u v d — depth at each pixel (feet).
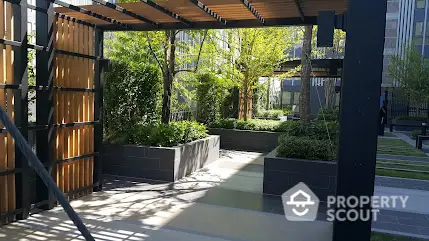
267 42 38.86
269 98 73.92
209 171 28.07
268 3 16.10
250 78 41.29
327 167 20.57
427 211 19.58
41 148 17.19
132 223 16.16
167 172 24.16
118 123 26.53
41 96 17.03
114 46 38.88
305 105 33.96
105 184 23.00
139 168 24.68
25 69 15.51
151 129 26.22
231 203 19.70
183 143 26.94
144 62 32.50
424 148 45.47
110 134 26.07
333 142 24.23
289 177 21.29
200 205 19.16
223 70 41.32
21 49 15.25
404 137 58.59
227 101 51.37
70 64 18.70
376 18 11.55
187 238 14.62
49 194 17.42
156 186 22.94
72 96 18.97
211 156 31.55
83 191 20.26
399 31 95.55
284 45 39.81
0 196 15.16
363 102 11.75
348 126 11.96
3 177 15.21
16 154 15.70
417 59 71.56
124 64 26.53
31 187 17.92
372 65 11.63
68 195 19.04
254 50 39.22
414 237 15.71
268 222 16.89
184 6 16.75
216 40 46.01
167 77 31.27
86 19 19.39
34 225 15.46
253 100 60.59
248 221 16.93
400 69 74.84
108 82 26.30
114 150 25.18
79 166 19.85
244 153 37.81
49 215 16.75
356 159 11.94
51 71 17.16
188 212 17.94
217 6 16.74
